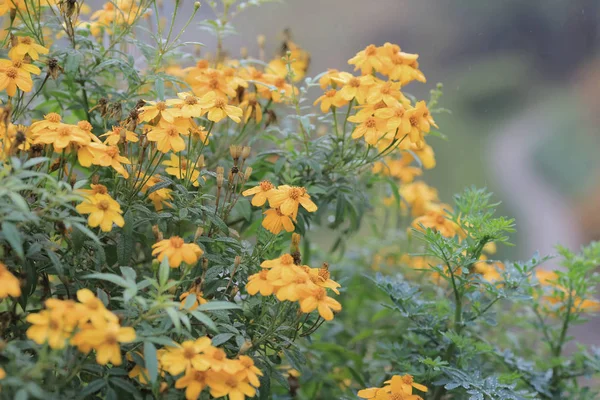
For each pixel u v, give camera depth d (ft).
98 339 5.35
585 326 12.34
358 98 6.34
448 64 15.49
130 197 5.93
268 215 5.92
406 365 6.27
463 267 6.23
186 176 6.03
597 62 15.08
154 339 5.46
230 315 5.96
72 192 5.60
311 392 6.97
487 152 14.93
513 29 15.33
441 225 6.68
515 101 15.31
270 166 6.70
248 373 5.56
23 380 5.34
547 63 15.29
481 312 6.34
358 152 6.64
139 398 5.56
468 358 6.31
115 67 6.49
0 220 5.47
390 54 6.45
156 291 5.69
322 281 5.79
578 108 15.16
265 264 5.73
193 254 5.65
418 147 6.36
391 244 7.63
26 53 6.05
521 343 7.41
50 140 5.68
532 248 14.08
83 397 5.53
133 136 5.87
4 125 5.73
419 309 6.39
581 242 14.38
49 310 5.41
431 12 15.34
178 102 5.95
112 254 6.06
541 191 14.75
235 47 13.32
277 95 6.63
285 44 7.06
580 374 6.66
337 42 15.01
